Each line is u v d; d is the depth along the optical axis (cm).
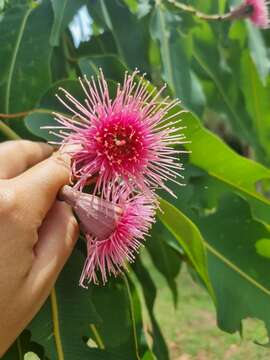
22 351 26
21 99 27
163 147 21
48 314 25
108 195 20
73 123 21
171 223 26
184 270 129
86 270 21
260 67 38
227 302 30
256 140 44
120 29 32
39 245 19
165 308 107
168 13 33
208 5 37
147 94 23
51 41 27
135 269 37
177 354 88
